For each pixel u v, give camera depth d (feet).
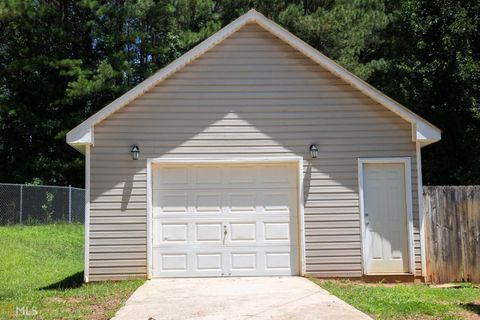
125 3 90.38
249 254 39.63
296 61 40.50
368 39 88.07
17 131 88.89
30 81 90.38
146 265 38.47
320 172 39.78
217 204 39.83
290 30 83.97
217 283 36.52
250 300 30.42
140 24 95.81
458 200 39.91
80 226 73.15
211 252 39.47
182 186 39.78
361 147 39.93
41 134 89.10
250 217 39.86
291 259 39.68
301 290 33.35
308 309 27.78
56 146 90.94
